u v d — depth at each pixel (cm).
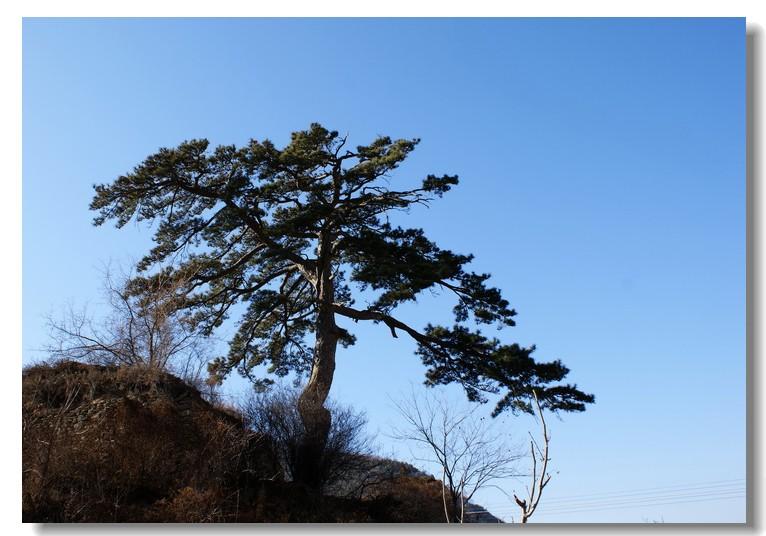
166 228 2820
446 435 1850
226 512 1836
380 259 2836
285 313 3159
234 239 3086
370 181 2991
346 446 2325
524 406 2788
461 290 2973
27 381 2072
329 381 2873
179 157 2705
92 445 1834
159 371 2233
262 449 2194
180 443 1962
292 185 2956
